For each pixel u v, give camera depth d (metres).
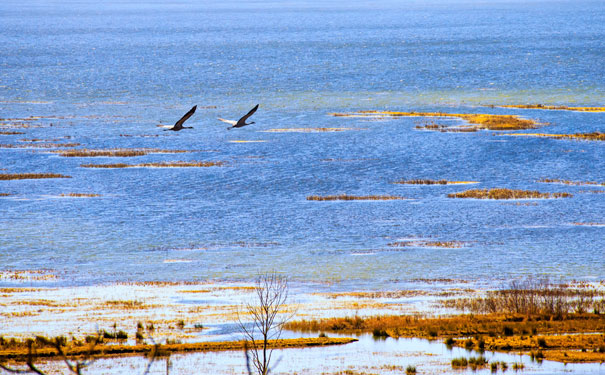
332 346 37.59
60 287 57.88
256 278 61.56
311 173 111.62
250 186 103.38
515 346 36.81
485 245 73.38
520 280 59.78
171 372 32.16
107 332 40.75
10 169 113.31
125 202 94.62
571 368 32.66
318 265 66.31
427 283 59.16
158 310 48.06
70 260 68.81
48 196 97.62
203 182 105.62
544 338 37.62
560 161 115.38
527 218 84.06
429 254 70.19
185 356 35.53
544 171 109.69
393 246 73.62
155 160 120.12
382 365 33.50
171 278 61.75
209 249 73.38
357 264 66.50
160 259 69.25
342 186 103.38
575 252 70.12
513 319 43.84
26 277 61.97
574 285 57.56
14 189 101.25
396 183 104.88
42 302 50.97
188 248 73.81
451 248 72.38
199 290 55.88
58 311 47.66
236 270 64.69
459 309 47.91
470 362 33.75
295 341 38.28
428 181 104.75
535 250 71.06
